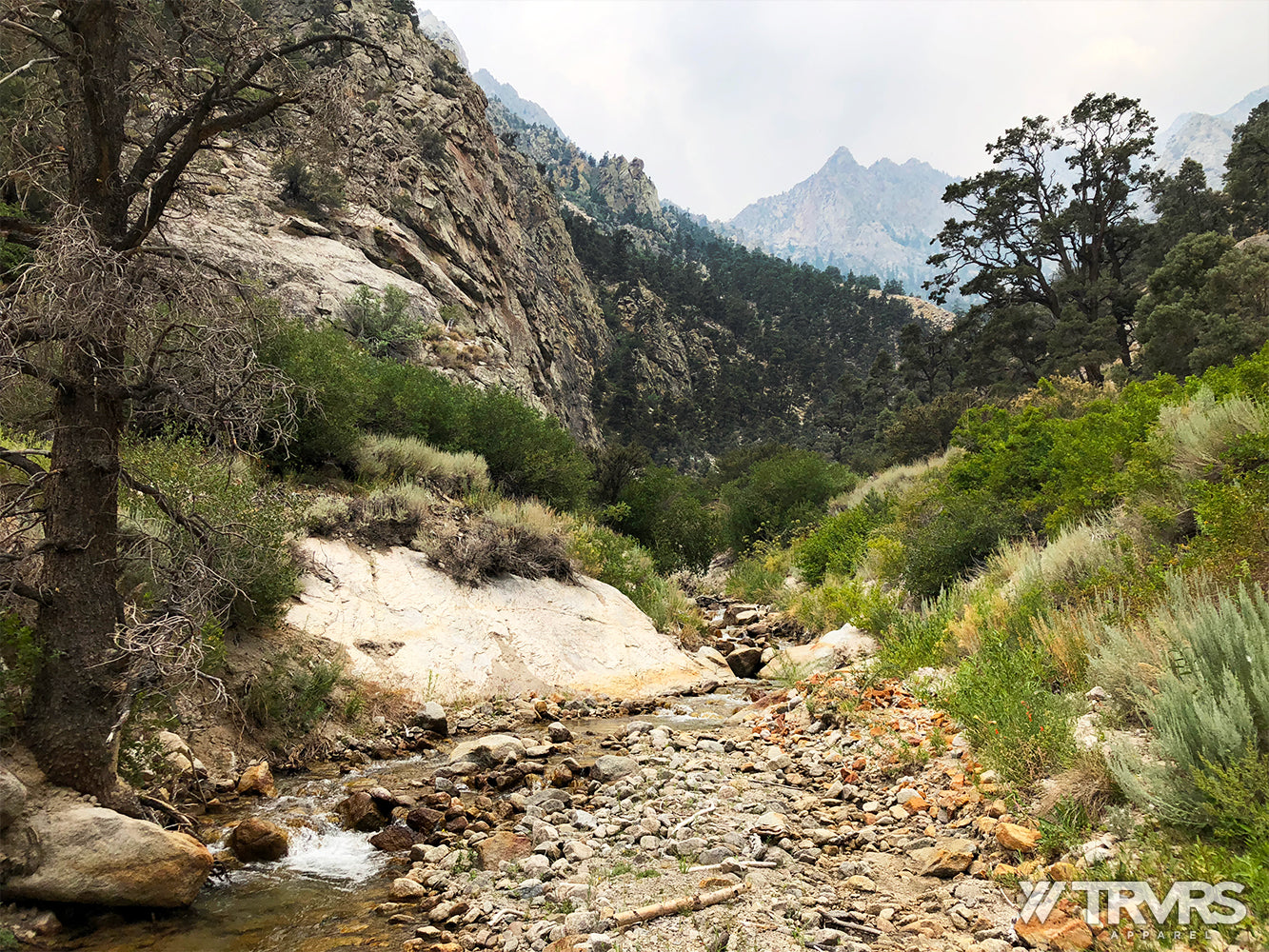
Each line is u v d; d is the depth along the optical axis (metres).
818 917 3.66
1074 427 12.65
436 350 25.56
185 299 4.40
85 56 4.23
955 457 20.80
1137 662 4.89
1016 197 47.00
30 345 4.05
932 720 6.37
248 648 6.73
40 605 4.02
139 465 6.60
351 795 5.23
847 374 116.06
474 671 8.49
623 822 5.09
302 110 5.30
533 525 11.82
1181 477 8.24
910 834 4.61
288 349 10.66
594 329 109.00
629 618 11.36
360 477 11.31
